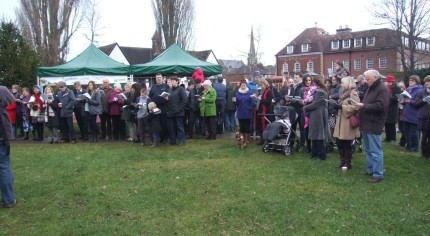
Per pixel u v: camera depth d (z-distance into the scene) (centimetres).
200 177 700
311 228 470
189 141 1136
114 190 630
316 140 837
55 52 3005
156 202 569
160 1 3322
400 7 3556
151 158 882
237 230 469
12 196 562
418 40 3672
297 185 641
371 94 655
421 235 445
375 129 653
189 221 496
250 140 1119
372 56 4956
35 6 2958
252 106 1001
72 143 1138
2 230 475
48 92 1173
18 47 1616
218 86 1284
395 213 509
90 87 1180
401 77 3959
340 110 736
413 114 923
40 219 512
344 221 486
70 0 3127
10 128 555
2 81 1532
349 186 632
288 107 924
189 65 1384
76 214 528
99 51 1505
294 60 5681
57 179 705
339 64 969
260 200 568
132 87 1134
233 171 742
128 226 483
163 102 1055
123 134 1206
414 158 849
